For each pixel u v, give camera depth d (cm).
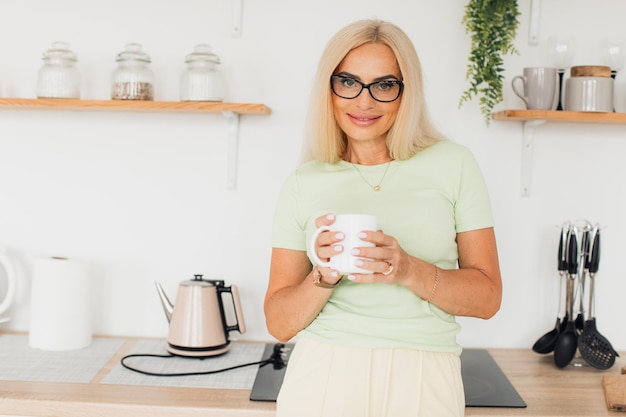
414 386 133
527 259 212
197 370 185
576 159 211
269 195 213
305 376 139
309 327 145
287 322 144
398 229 140
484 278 139
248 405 161
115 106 193
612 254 212
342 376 135
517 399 167
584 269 200
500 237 212
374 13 208
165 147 213
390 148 146
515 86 206
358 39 143
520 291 212
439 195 143
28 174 216
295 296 141
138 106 193
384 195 144
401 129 144
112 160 214
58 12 212
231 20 210
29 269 218
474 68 199
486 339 214
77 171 215
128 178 214
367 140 148
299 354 143
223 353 199
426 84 208
